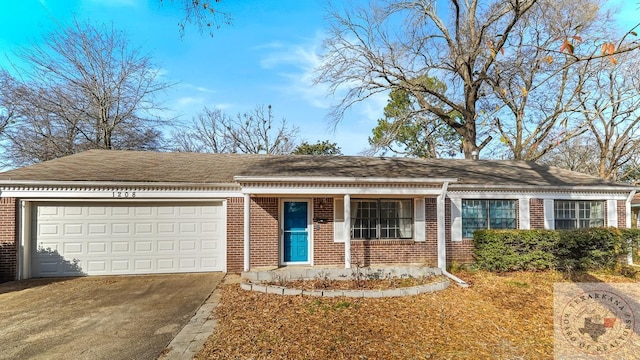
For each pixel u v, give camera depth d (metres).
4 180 9.32
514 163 15.81
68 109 21.56
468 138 18.38
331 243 11.21
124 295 8.09
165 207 10.62
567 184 12.19
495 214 11.96
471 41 15.50
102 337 5.62
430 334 5.89
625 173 25.64
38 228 9.93
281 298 7.70
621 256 11.37
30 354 5.05
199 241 10.73
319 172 10.85
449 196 11.70
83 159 11.98
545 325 6.47
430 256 11.52
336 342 5.41
